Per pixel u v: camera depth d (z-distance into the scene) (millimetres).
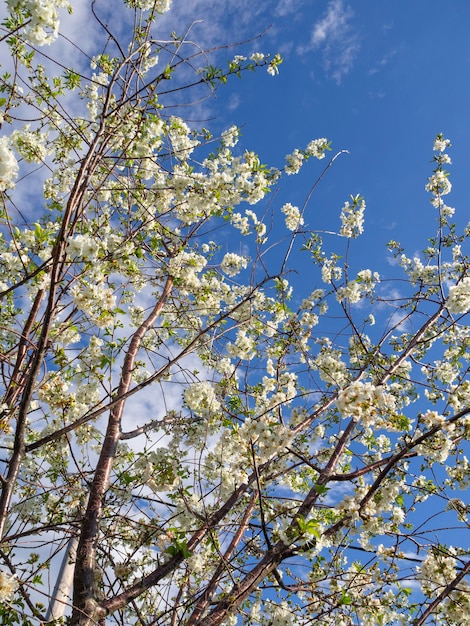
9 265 859
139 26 861
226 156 1042
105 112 747
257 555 1008
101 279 825
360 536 989
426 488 1010
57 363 863
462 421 957
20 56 895
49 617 932
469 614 887
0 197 750
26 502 969
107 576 915
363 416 810
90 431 1041
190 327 1157
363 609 949
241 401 1028
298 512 894
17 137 917
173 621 880
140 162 919
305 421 994
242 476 925
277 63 912
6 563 812
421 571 925
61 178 1057
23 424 728
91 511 922
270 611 991
